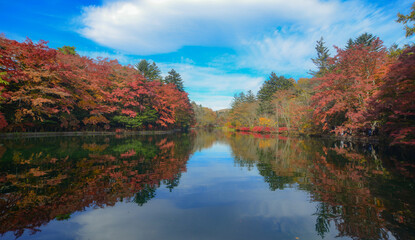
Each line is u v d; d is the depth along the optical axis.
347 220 3.75
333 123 27.02
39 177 6.23
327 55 46.50
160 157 10.56
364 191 5.39
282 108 40.22
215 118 108.88
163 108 42.75
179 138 25.95
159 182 6.09
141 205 4.36
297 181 6.37
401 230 3.38
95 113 28.06
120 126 35.50
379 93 12.15
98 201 4.53
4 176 6.27
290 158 10.84
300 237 3.11
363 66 20.30
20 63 20.06
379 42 20.03
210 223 3.59
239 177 6.84
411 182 6.23
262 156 11.57
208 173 7.36
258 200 4.74
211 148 15.55
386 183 6.12
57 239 3.02
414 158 10.49
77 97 25.52
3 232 3.20
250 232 3.28
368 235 3.19
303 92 40.62
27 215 3.80
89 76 28.36
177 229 3.37
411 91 10.19
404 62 9.63
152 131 37.34
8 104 19.83
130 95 33.59
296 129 38.69
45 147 12.71
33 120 22.14
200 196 4.96
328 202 4.62
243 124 65.81
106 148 13.29
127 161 9.12
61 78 22.50
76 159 9.19
